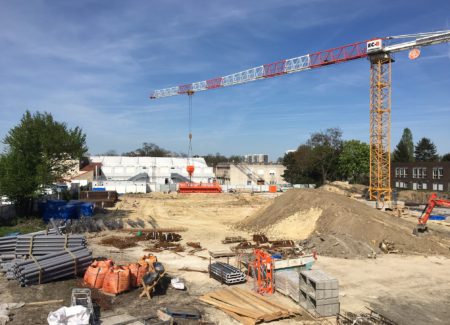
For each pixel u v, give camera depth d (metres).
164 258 25.23
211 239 31.98
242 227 37.31
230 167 103.81
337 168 98.00
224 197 67.56
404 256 26.44
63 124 41.62
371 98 60.78
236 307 16.28
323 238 28.31
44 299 16.88
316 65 71.12
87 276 18.50
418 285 20.41
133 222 39.00
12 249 22.69
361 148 92.88
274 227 34.97
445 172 73.50
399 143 107.00
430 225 40.66
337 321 15.32
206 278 20.91
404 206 55.66
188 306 16.59
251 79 87.25
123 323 14.45
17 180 36.50
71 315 13.19
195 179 94.12
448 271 22.97
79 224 34.16
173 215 46.50
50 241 21.97
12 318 14.93
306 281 16.66
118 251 26.95
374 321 15.41
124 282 17.91
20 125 39.12
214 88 98.56
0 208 37.28
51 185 40.09
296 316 15.98
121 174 89.81
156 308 16.39
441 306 17.59
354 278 21.44
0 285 18.59
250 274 21.25
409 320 16.03
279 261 19.14
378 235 29.19
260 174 105.94
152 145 147.62
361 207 36.44
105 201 53.03
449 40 53.78
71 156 42.53
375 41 58.66
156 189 79.94
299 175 101.31
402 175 81.88
